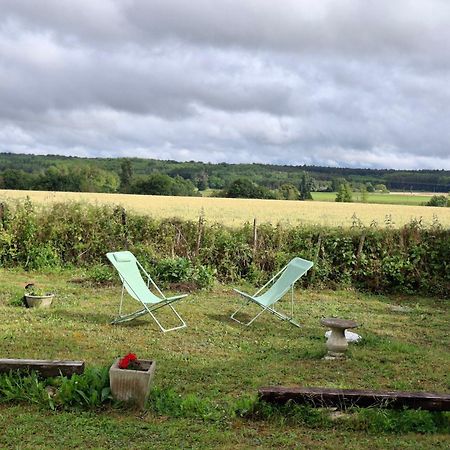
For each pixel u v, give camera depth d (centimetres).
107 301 967
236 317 898
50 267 1266
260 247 1277
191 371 592
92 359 627
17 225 1299
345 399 460
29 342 676
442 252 1229
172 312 898
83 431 416
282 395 462
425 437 428
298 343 744
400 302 1130
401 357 676
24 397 469
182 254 1284
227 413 463
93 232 1311
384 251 1233
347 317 941
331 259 1243
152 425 432
